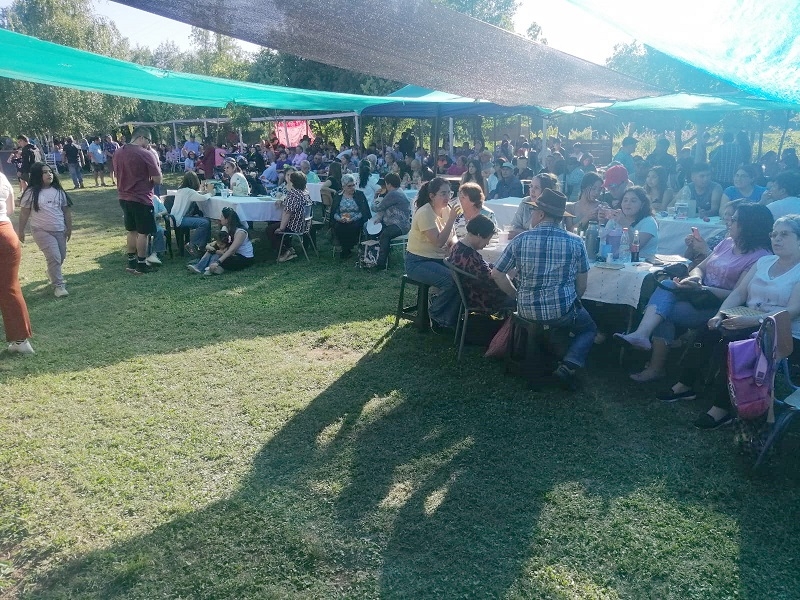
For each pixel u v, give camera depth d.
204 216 8.66
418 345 4.98
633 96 4.65
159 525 2.74
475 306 4.65
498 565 2.47
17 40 3.74
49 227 6.32
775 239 3.59
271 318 5.76
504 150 18.69
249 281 7.17
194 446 3.44
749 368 3.00
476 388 4.16
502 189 9.86
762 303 3.64
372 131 28.56
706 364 3.89
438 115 10.73
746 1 2.33
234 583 2.38
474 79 3.74
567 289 3.91
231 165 11.57
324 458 3.30
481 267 4.51
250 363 4.66
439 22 2.59
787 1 2.27
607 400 3.98
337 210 8.29
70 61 4.38
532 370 4.07
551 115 12.00
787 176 5.41
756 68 2.85
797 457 3.24
